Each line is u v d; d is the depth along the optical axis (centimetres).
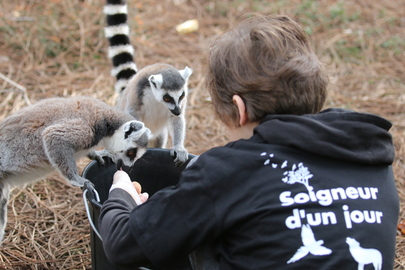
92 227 283
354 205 203
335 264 193
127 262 230
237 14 1038
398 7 1103
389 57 905
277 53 224
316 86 228
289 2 1083
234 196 205
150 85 530
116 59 601
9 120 418
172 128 541
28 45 847
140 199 279
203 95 762
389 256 204
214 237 212
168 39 937
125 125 429
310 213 200
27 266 401
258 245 202
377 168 217
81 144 416
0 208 405
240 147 213
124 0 602
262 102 226
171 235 211
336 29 993
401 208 489
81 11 974
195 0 1091
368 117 214
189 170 218
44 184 532
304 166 207
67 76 789
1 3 977
